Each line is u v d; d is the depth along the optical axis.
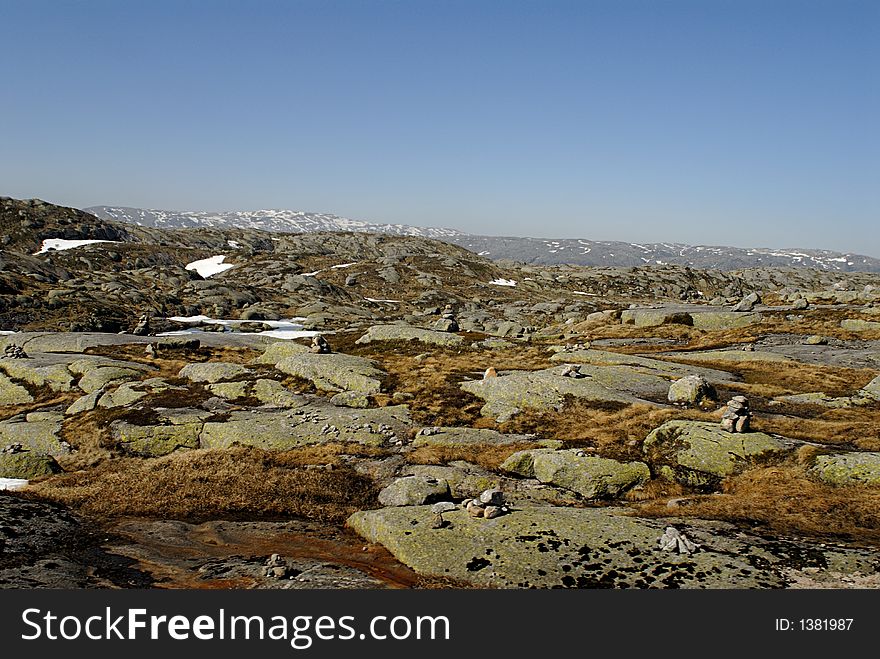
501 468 32.94
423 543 21.62
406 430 40.44
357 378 49.91
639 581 18.52
